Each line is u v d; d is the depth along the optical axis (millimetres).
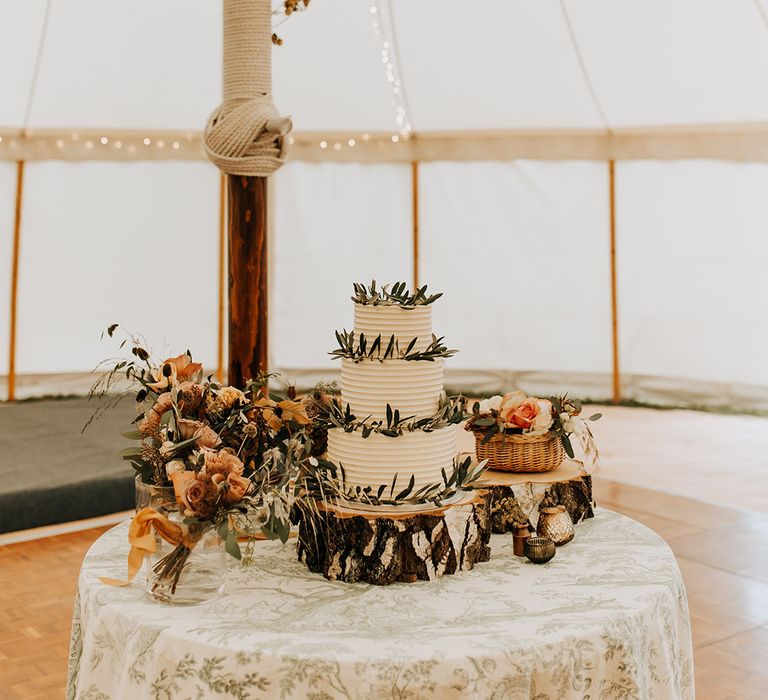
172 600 1736
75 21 6086
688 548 4270
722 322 7672
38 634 3246
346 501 1962
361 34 6586
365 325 1920
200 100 7164
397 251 8281
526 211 8078
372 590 1842
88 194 7680
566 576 1906
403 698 1464
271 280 8188
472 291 8250
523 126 7680
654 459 6012
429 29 6496
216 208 7988
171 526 1717
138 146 7523
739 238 7555
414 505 1943
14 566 3959
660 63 6492
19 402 7508
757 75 6410
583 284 8055
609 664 1612
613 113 7301
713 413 7652
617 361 8023
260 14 3105
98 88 6832
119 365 1988
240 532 1752
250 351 3199
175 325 8016
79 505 4461
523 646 1532
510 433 2301
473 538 1971
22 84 6629
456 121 7672
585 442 2340
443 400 1965
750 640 3244
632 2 5938
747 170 7453
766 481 5473
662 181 7723
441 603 1756
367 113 7574
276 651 1501
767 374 7555
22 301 7609
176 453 1741
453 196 8164
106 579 1879
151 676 1562
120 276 7855
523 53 6625
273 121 3096
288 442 1878
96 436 5473
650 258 7855
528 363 8242
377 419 1922
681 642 1957
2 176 7414
